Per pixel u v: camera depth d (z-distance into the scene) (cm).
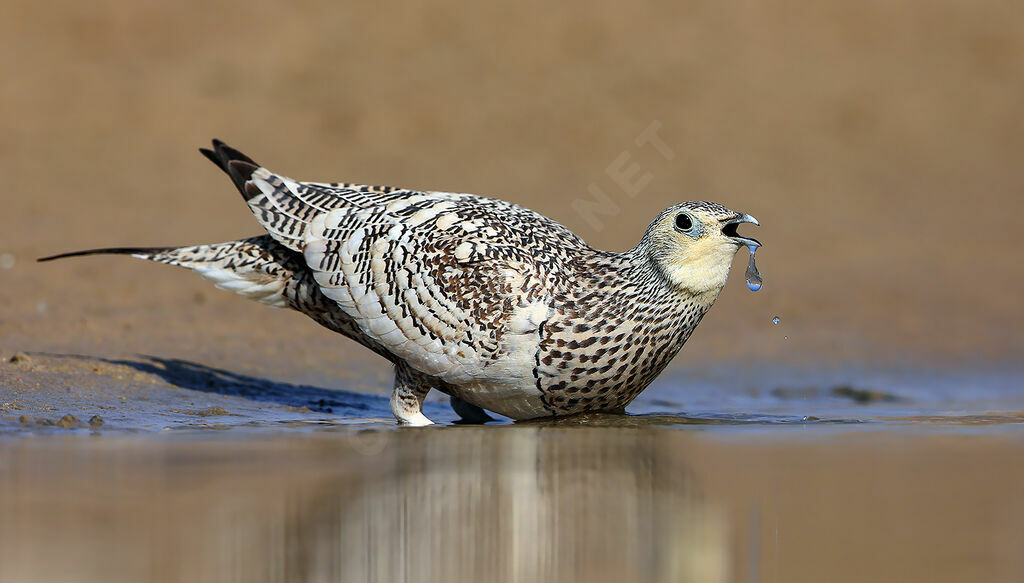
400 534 644
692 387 1436
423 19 2900
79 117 2438
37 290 1598
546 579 576
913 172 2734
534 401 1088
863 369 1577
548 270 1061
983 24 3278
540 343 1045
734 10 3128
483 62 2800
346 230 1095
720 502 732
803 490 770
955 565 602
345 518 670
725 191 2475
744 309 1881
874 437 996
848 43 3139
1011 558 612
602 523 678
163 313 1561
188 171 2305
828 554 620
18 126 2377
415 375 1098
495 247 1062
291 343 1502
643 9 3059
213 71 2648
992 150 2872
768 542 644
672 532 661
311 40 2783
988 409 1265
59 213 2025
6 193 2092
